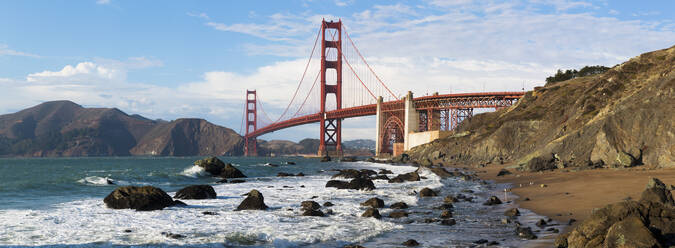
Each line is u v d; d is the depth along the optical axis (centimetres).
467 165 8550
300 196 2995
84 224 1827
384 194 3123
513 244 1412
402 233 1656
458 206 2409
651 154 3894
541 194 2741
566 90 9800
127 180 4328
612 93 6781
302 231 1705
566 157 5059
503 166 6888
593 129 5066
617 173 3516
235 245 1485
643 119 4216
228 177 5178
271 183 4322
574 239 1210
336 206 2417
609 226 1180
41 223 1836
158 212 2155
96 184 3850
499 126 10062
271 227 1786
